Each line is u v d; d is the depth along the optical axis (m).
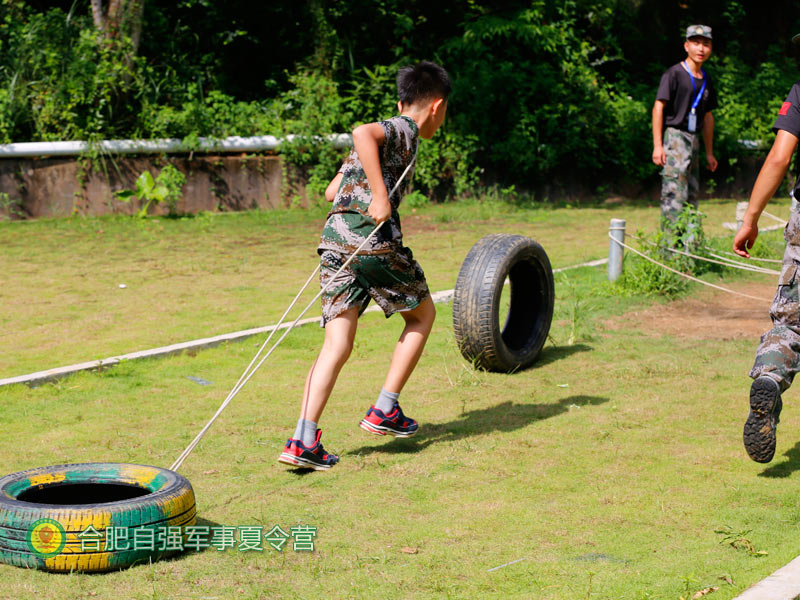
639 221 15.44
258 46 18.94
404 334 4.67
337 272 4.34
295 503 3.89
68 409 5.39
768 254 10.72
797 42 4.02
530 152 17.94
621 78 21.86
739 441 4.62
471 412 5.30
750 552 3.24
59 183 14.19
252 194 15.72
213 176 15.32
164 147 14.82
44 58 14.96
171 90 16.20
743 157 21.50
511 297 6.65
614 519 3.63
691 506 3.75
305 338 7.20
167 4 18.80
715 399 5.41
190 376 6.16
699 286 9.13
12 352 6.82
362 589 3.05
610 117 19.58
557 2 20.19
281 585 3.10
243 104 16.84
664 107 9.16
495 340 6.05
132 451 4.62
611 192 19.88
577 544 3.39
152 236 12.84
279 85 18.47
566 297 8.66
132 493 3.62
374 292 4.44
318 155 16.23
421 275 4.59
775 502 3.79
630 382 5.89
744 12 24.22
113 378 6.07
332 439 4.82
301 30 19.00
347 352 4.41
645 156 19.97
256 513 3.77
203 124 15.53
